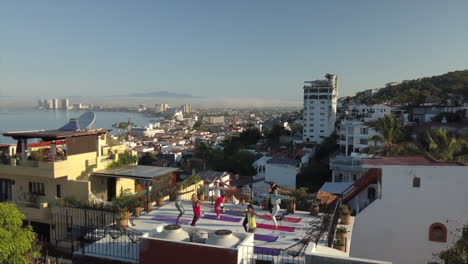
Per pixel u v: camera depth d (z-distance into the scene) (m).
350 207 19.62
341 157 57.03
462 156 30.69
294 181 62.56
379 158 17.36
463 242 12.16
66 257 17.83
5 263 12.16
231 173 74.62
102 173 21.91
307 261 9.35
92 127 24.27
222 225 14.86
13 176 22.47
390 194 15.76
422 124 66.69
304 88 115.56
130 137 166.12
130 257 11.24
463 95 106.00
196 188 22.09
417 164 15.59
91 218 18.34
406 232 15.55
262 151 93.88
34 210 20.23
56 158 20.94
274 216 14.73
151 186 22.86
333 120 116.06
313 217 16.52
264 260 10.71
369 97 159.25
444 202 15.12
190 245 9.71
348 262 8.95
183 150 114.06
